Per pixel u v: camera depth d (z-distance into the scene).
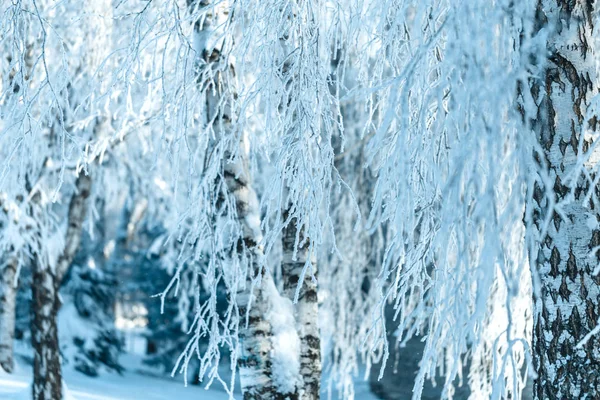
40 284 11.69
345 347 13.07
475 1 4.19
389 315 14.87
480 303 3.93
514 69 4.18
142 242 29.42
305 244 6.87
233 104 6.29
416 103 5.52
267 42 5.86
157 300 23.73
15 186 10.84
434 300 5.42
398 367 14.87
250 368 6.53
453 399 12.87
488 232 3.90
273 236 5.68
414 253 5.56
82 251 23.02
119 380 20.67
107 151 13.98
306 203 5.54
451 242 5.58
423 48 4.36
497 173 4.14
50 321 11.69
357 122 11.77
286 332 6.61
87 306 21.94
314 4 6.32
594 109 4.46
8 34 6.36
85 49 9.43
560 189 4.69
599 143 4.55
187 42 6.01
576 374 4.62
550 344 4.71
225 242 6.45
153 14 7.72
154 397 17.41
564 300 4.67
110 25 9.10
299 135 5.56
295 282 6.87
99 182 13.98
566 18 4.67
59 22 9.43
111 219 31.22
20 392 11.62
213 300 6.19
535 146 3.95
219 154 6.16
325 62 6.32
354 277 13.03
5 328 17.09
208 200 6.21
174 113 6.29
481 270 3.98
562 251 4.68
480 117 4.05
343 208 12.49
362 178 11.87
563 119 4.69
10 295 17.17
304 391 6.57
